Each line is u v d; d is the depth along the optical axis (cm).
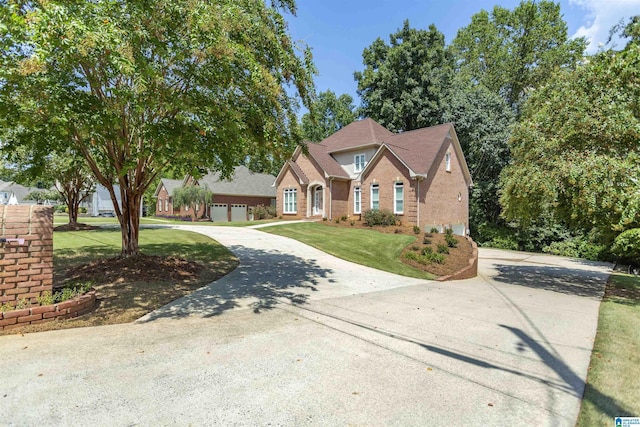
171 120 695
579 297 1005
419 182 2172
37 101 545
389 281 1057
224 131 688
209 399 337
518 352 502
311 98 901
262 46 773
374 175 2397
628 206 875
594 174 930
